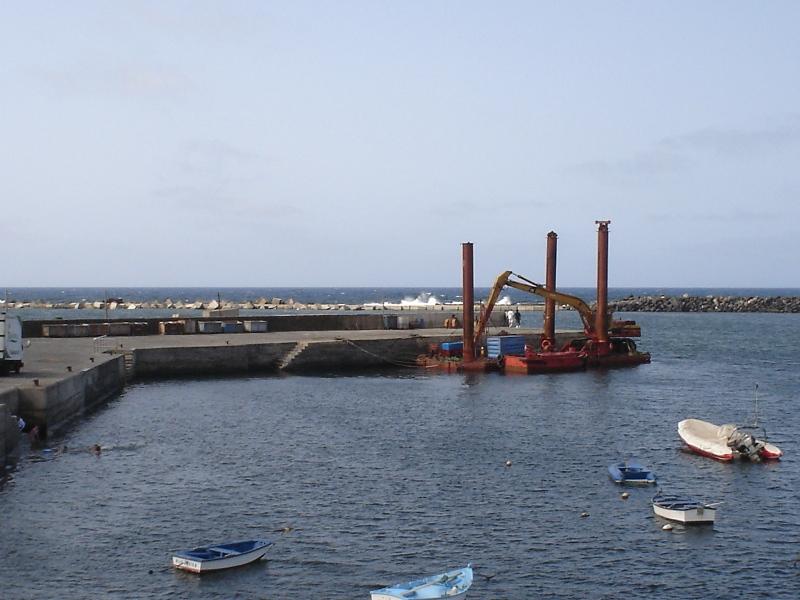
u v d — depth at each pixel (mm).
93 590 29156
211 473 43594
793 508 39094
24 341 87875
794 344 130500
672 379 84250
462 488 41375
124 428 54875
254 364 87750
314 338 97375
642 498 40219
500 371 90062
